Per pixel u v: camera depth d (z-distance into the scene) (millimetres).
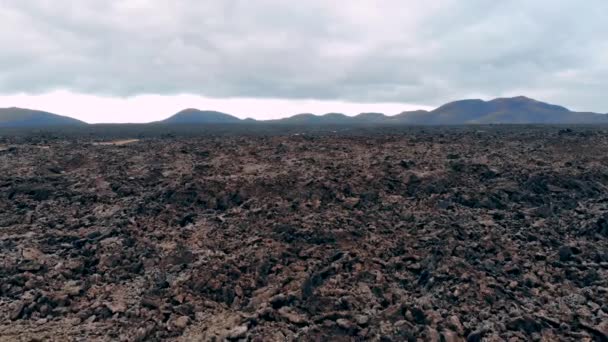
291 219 22266
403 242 19938
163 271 17766
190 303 15523
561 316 14617
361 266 18031
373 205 24766
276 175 28969
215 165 33156
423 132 64438
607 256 18562
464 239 20281
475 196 25219
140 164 34875
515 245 19750
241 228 21672
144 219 23016
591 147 36625
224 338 13578
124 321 14680
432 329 13680
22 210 24484
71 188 27984
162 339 13758
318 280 16984
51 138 58156
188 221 23078
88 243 20109
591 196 25734
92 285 16906
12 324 14523
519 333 13664
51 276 17344
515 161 32719
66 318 14953
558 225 22094
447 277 16750
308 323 14445
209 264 17766
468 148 38844
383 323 14312
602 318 14438
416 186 27125
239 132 87125
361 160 33969
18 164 33906
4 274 17344
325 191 26078
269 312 14688
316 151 38469
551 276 17344
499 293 15922
